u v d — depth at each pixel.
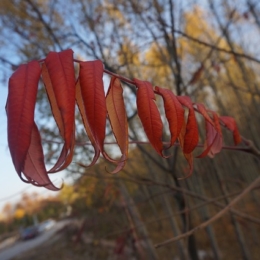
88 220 6.50
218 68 4.76
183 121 0.93
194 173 5.35
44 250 18.33
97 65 0.72
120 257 6.49
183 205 3.31
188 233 1.30
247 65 10.56
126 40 3.79
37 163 0.69
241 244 6.48
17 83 0.63
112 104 0.84
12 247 31.02
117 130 0.83
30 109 0.61
